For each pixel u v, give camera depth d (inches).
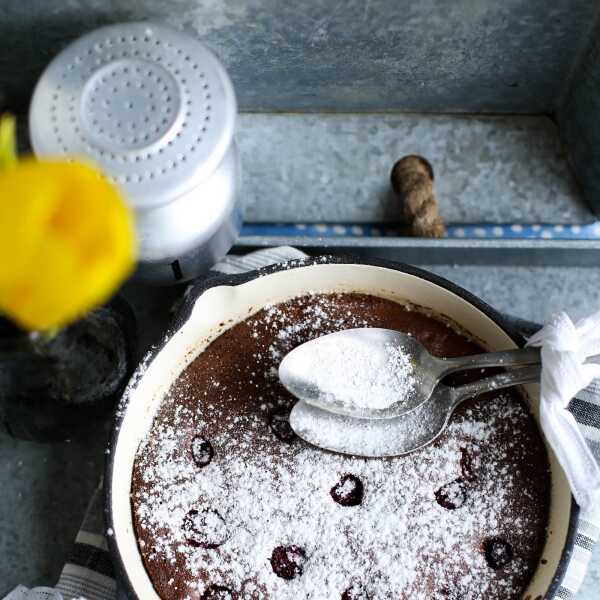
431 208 30.2
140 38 25.3
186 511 27.1
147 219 25.9
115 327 27.6
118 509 26.3
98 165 24.5
